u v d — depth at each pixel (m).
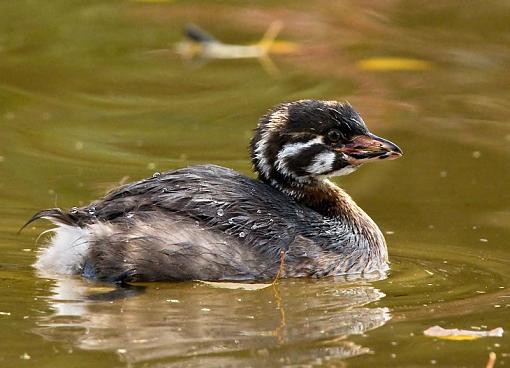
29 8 25.78
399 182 18.47
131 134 20.28
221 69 23.52
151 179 14.71
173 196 14.36
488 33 24.88
